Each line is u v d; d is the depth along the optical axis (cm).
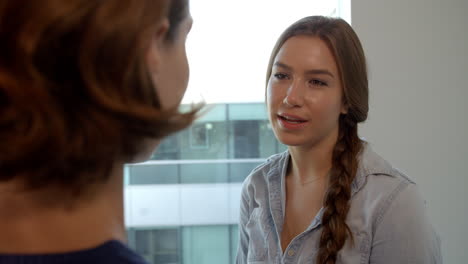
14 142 23
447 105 138
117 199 31
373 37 135
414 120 139
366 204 75
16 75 22
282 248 87
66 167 25
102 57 24
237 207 170
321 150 81
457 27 135
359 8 134
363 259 73
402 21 135
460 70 137
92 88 23
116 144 26
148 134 27
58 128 23
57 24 22
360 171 77
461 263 145
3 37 22
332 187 75
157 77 31
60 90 23
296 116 73
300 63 72
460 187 142
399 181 75
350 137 80
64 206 28
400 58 136
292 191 88
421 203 73
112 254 28
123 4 24
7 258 27
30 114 23
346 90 74
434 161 141
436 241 75
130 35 24
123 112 24
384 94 138
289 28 78
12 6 22
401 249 70
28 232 28
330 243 72
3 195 28
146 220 169
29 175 25
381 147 140
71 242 28
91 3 23
